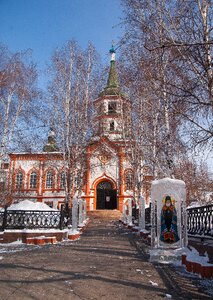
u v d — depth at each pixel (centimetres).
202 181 1892
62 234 1288
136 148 2053
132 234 1691
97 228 2266
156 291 488
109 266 686
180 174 1435
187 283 550
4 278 529
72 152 2112
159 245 841
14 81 2011
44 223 1291
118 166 3744
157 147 1439
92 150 2747
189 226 938
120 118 2308
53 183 3953
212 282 557
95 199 3756
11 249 996
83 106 2166
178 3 985
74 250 964
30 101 2092
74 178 2103
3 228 1228
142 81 1302
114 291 476
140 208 1653
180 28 951
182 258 741
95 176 3794
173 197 873
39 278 537
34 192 3966
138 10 1138
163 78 1054
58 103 2156
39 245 1132
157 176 1598
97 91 2283
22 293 441
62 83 2189
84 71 2252
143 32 1111
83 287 488
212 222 745
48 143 2178
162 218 861
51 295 438
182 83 970
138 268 681
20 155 4031
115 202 3803
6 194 2862
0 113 1997
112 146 3559
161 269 685
